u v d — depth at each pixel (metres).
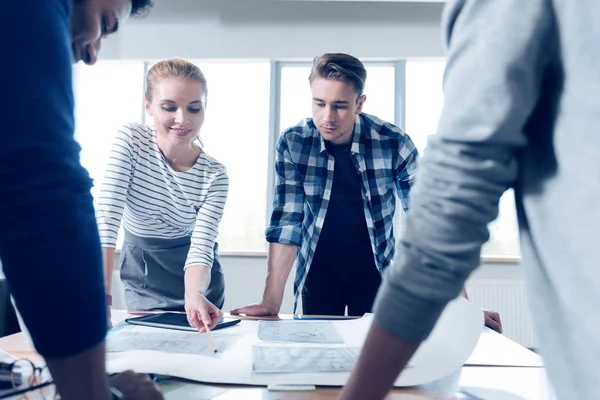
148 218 1.59
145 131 1.55
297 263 1.72
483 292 3.82
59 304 0.42
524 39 0.40
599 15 0.37
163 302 1.59
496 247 4.00
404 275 0.45
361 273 1.70
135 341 0.94
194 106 1.48
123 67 4.29
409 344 0.46
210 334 0.95
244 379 0.71
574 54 0.39
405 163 1.71
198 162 1.58
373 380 0.47
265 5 4.20
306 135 1.67
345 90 1.57
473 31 0.43
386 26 4.18
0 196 0.40
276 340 0.97
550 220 0.41
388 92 4.28
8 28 0.39
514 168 0.44
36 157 0.40
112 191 1.41
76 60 0.62
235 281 4.00
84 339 0.44
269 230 1.58
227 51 4.20
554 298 0.42
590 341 0.38
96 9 0.59
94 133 4.25
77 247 0.43
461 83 0.43
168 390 0.68
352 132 1.67
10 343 0.98
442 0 4.05
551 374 0.43
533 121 0.44
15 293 0.42
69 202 0.42
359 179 1.68
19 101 0.39
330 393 0.67
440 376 0.74
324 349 0.89
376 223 1.68
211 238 1.49
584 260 0.38
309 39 4.19
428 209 0.44
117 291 3.78
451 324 0.98
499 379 0.77
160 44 4.21
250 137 4.26
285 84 4.30
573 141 0.39
